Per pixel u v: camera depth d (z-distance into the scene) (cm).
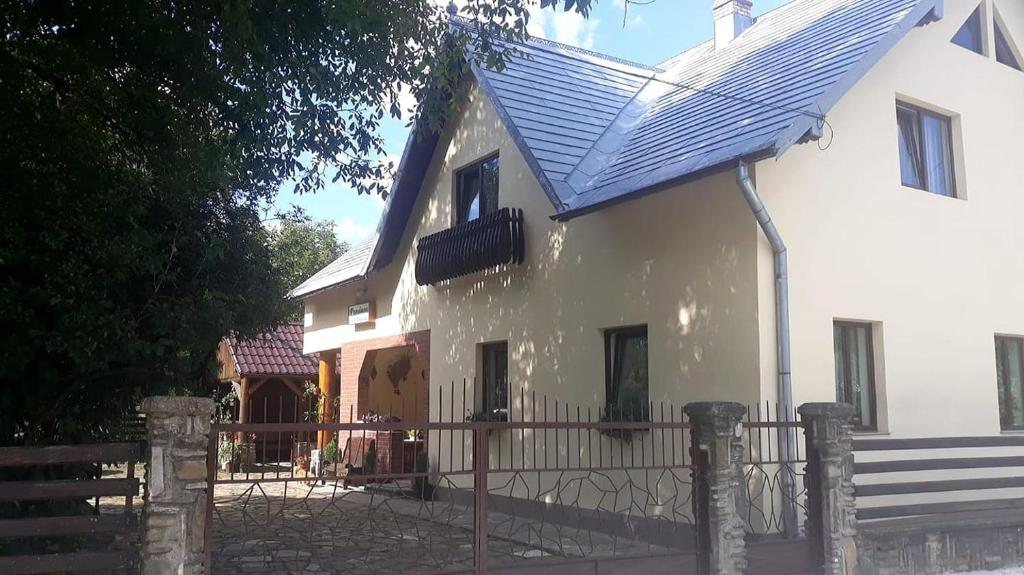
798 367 821
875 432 888
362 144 834
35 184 662
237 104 723
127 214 699
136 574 486
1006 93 1112
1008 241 1066
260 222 895
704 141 882
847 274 880
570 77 1311
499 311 1196
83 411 782
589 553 759
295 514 1099
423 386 1652
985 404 988
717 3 1390
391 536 927
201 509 492
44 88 708
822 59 894
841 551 692
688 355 882
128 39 704
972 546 805
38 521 471
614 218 1002
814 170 871
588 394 1014
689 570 639
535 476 1080
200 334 766
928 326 949
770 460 789
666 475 890
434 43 756
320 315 1842
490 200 1272
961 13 1071
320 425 536
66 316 647
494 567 583
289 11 703
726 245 849
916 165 1010
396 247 1498
